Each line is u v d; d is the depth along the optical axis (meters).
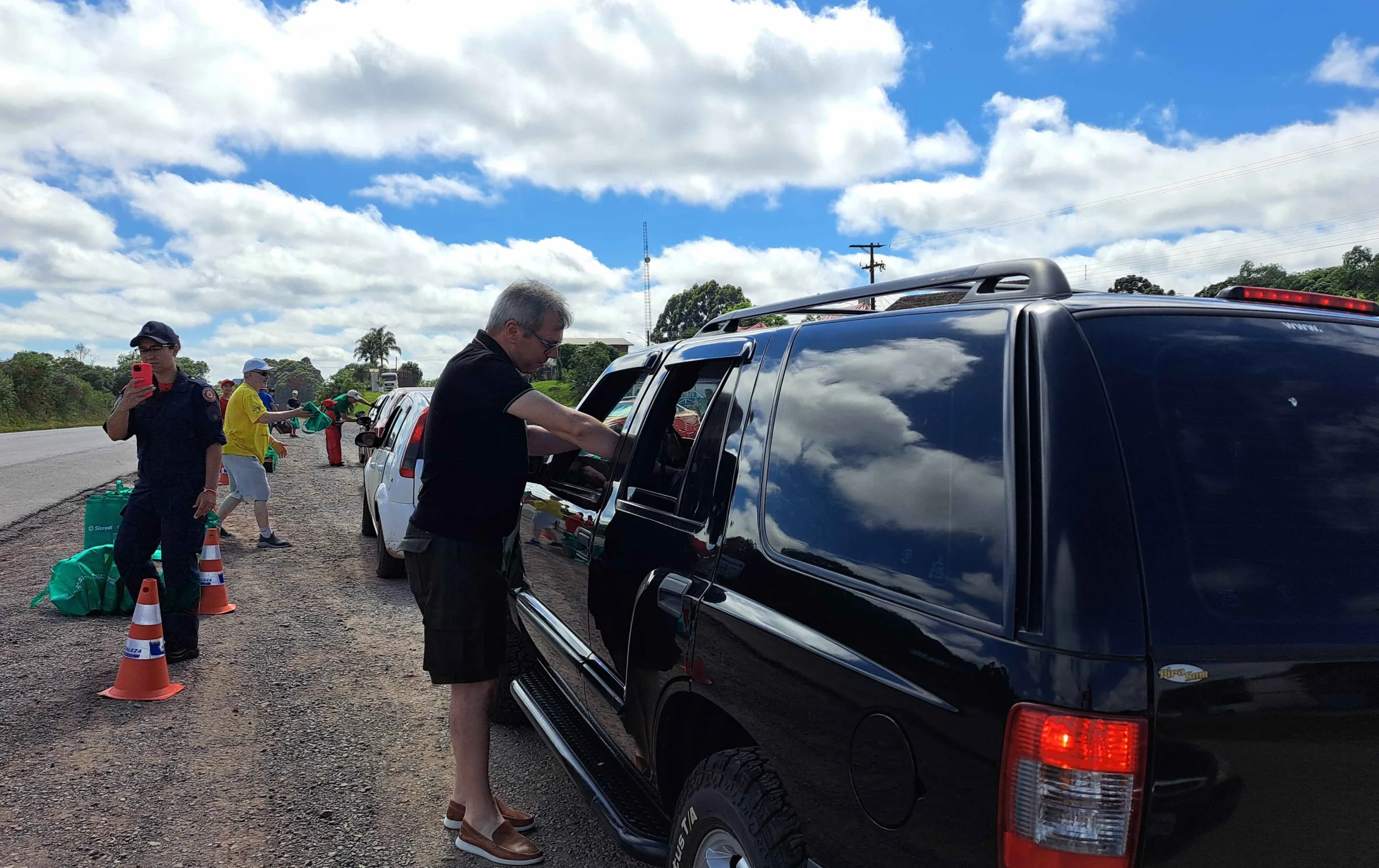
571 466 3.79
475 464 3.10
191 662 5.55
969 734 1.45
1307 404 1.67
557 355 3.37
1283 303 2.04
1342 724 1.42
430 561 3.12
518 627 4.34
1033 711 1.36
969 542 1.58
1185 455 1.52
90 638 5.98
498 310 3.23
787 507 2.10
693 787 2.21
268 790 3.83
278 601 7.13
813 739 1.80
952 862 1.47
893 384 1.94
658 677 2.46
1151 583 1.39
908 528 1.72
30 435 36.22
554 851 3.38
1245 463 1.54
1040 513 1.47
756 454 2.30
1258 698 1.37
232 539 9.88
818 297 2.54
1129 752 1.32
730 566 2.22
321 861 3.27
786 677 1.89
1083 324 1.67
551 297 3.22
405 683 5.23
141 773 3.96
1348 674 1.43
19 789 3.79
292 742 4.35
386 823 3.57
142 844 3.36
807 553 1.96
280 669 5.45
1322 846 1.41
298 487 15.02
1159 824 1.33
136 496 5.45
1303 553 1.49
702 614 2.24
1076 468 1.47
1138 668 1.33
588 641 3.15
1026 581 1.45
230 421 9.14
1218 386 1.64
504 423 3.12
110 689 4.96
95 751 4.20
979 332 1.80
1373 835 1.43
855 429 1.98
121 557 5.43
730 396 2.54
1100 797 1.32
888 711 1.61
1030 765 1.36
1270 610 1.42
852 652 1.72
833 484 1.98
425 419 7.12
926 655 1.56
